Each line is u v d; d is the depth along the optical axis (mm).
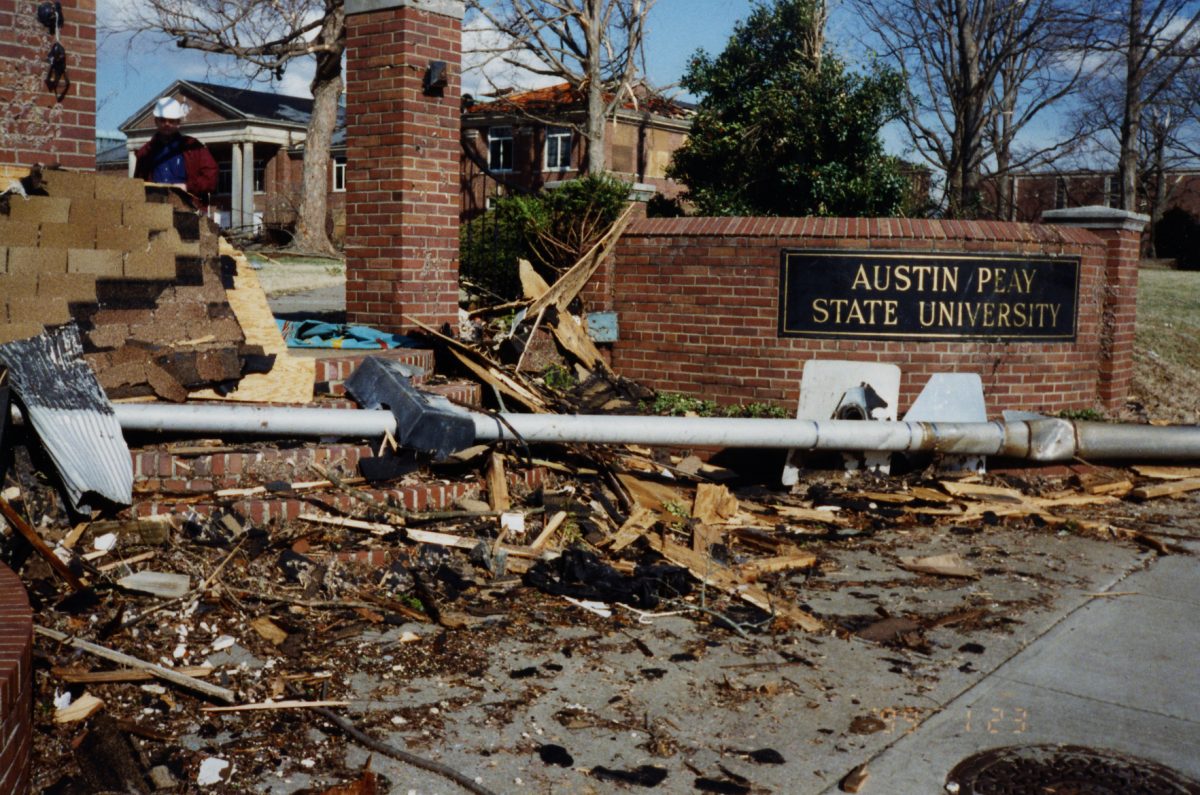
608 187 10992
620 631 5309
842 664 4992
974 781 3861
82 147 7379
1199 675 4949
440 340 8992
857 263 9906
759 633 5371
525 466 7398
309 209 33344
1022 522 7859
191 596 5102
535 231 11062
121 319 6664
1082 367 10695
